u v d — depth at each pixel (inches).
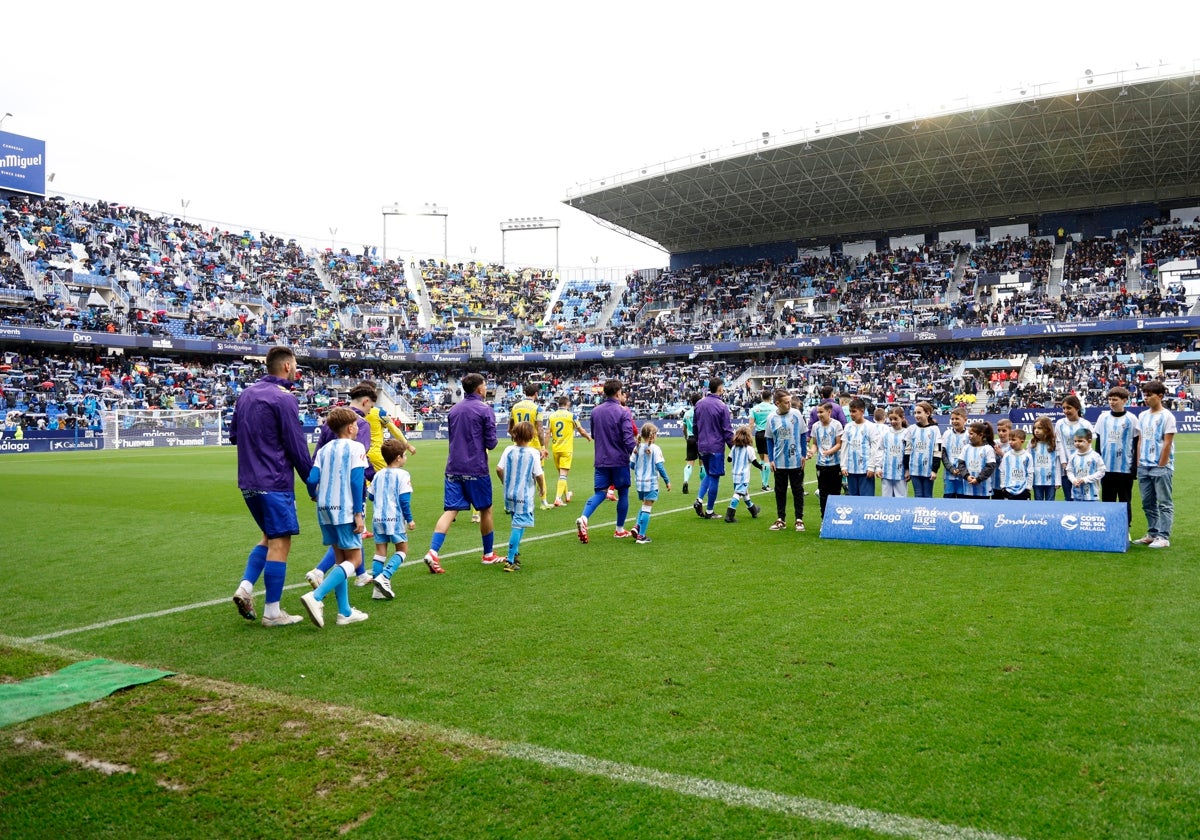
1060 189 1683.1
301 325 1882.4
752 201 1809.8
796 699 166.1
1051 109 1312.7
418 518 469.7
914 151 1510.8
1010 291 1701.5
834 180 1670.8
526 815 122.4
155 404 1566.2
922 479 420.2
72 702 170.7
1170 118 1337.4
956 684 173.3
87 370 1552.7
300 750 146.3
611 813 122.4
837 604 245.3
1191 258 1557.6
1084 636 207.5
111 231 1777.8
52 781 136.6
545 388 1991.9
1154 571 287.4
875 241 1948.8
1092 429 358.9
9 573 312.7
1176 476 638.5
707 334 1932.8
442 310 2208.4
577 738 148.6
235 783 134.6
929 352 1740.9
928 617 228.5
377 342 1936.5
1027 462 378.6
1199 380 1449.3
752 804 124.2
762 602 249.1
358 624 231.5
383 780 134.5
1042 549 335.0
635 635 214.4
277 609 231.9
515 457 307.1
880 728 150.9
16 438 1304.1
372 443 431.5
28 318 1457.9
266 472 228.8
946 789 127.6
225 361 1818.4
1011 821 118.0
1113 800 123.5
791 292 1936.5
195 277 1841.8
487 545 319.3
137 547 373.1
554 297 2370.8
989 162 1546.5
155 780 136.4
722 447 447.2
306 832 119.3
